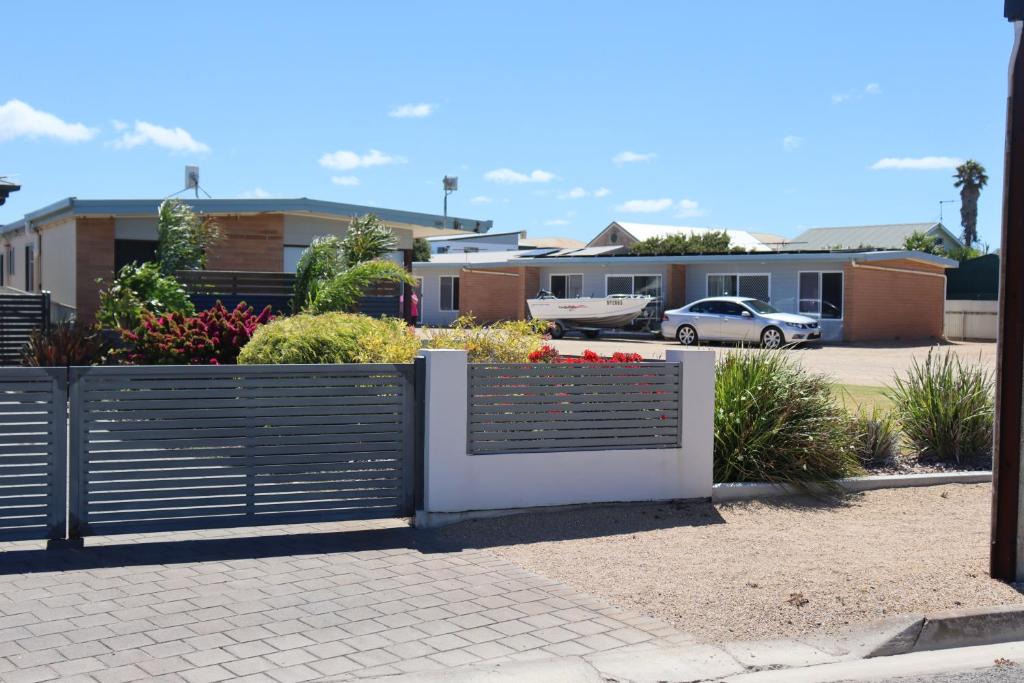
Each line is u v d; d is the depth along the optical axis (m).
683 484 8.05
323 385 7.05
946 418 9.77
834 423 9.12
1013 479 6.03
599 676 4.63
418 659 4.73
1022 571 6.05
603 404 7.82
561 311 33.09
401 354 9.45
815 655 5.01
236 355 12.43
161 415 6.67
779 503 8.12
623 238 61.66
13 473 6.38
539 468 7.61
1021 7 5.94
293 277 16.03
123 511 6.59
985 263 38.72
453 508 7.34
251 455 6.87
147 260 20.09
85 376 6.50
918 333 31.58
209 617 5.23
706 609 5.54
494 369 7.46
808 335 27.03
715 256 32.00
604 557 6.52
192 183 22.02
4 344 16.03
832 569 6.25
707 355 8.09
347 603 5.51
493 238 57.91
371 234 17.48
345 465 7.11
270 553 6.49
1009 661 5.07
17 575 5.89
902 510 8.02
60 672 4.45
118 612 5.27
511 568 6.25
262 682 4.41
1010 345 6.06
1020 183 6.10
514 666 4.68
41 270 22.70
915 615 5.41
